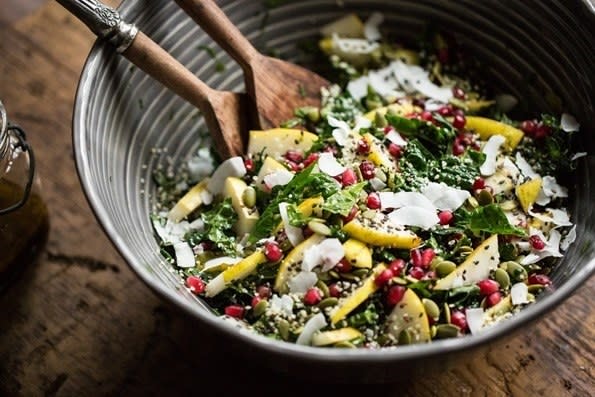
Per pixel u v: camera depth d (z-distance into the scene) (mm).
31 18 820
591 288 700
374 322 636
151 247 679
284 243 665
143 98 712
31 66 803
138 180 709
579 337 681
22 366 687
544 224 683
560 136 712
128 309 706
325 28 785
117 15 663
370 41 784
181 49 733
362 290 637
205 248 690
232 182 699
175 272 678
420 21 775
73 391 677
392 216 665
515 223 683
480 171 703
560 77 713
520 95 750
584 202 678
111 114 682
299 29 781
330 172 679
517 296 645
